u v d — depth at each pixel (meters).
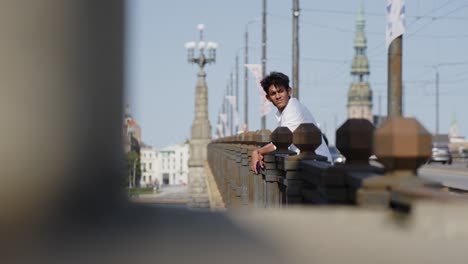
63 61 7.44
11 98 7.21
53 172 7.39
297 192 14.29
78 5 7.55
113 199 8.20
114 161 8.23
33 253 6.04
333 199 9.20
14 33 7.17
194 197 118.19
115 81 8.21
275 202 17.48
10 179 7.14
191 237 6.53
